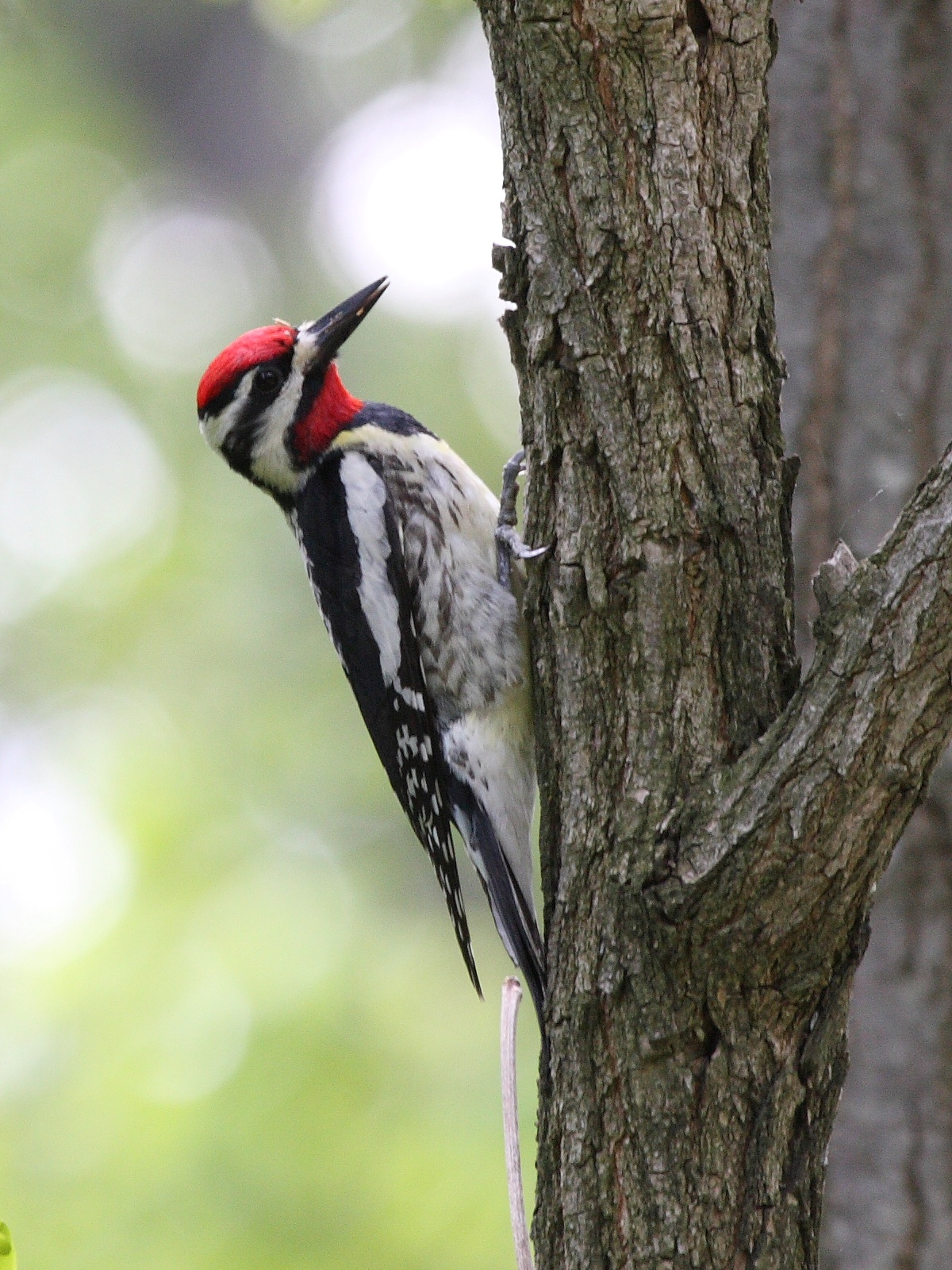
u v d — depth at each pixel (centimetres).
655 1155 606
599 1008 620
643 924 606
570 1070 631
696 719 622
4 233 2222
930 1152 900
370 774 1830
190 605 1958
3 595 1956
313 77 2625
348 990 1463
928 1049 907
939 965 910
